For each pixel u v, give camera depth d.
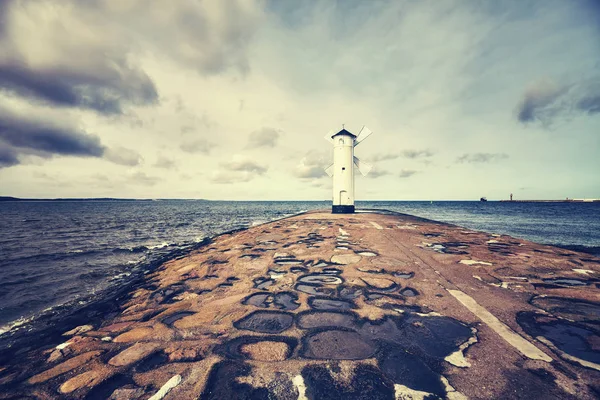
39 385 2.25
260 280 4.92
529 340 2.69
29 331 4.11
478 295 3.92
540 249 7.18
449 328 2.96
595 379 2.07
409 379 2.11
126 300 4.79
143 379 2.21
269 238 9.52
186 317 3.47
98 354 2.69
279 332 2.95
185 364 2.40
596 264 5.59
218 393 1.98
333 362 2.36
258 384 2.08
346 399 1.90
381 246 7.50
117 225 28.11
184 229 23.11
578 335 2.78
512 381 2.06
